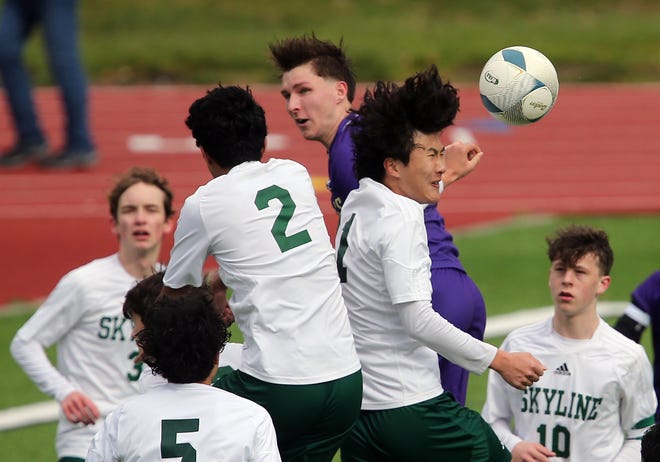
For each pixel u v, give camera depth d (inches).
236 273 657.0
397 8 3838.6
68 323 870.4
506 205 2054.6
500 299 1467.8
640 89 3048.7
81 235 1879.9
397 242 665.0
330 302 662.5
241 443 582.2
